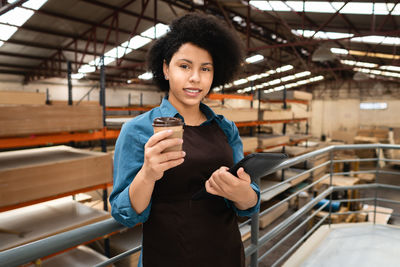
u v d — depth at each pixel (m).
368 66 14.61
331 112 21.77
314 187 8.23
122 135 0.71
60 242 0.78
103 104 4.21
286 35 11.46
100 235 0.88
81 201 4.32
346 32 9.16
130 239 4.56
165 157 0.54
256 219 1.64
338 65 16.69
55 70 11.53
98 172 3.65
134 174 0.69
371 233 2.64
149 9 8.77
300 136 9.81
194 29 0.73
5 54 10.40
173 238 0.73
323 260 2.22
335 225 2.81
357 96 20.86
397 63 11.15
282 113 8.02
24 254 0.71
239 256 0.83
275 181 7.88
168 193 0.73
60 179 3.26
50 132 3.36
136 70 14.48
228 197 0.69
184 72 0.73
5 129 2.96
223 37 0.81
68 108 3.51
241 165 0.62
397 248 2.38
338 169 10.10
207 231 0.75
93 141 7.39
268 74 17.22
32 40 9.77
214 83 0.93
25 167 2.94
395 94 19.47
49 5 7.71
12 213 3.41
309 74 18.19
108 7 8.20
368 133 17.58
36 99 4.91
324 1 6.62
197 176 0.74
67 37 9.89
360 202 8.89
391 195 10.12
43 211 3.49
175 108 0.80
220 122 0.87
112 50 11.74
